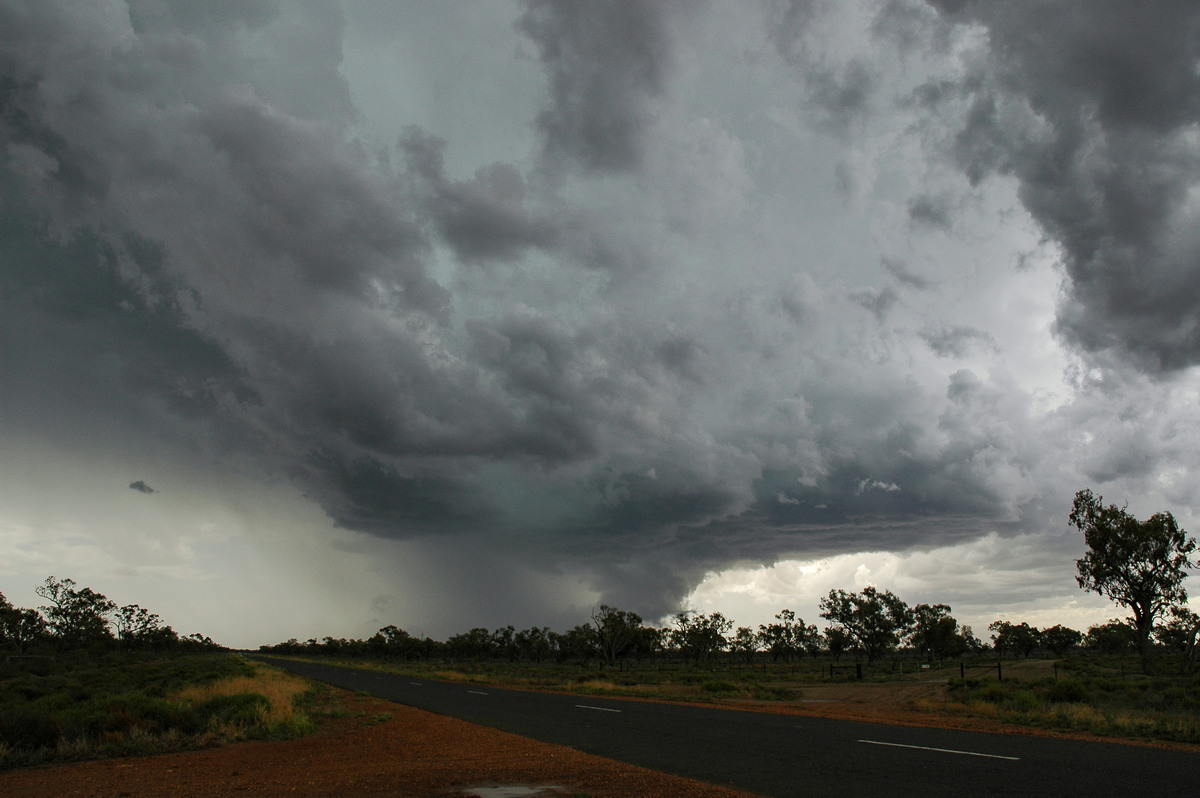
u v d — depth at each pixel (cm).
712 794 911
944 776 1012
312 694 3328
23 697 3045
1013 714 2089
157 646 12281
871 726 1808
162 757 1398
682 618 11606
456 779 1080
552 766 1195
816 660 12638
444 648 18875
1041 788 911
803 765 1141
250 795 974
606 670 8538
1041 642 11525
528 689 4153
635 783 1007
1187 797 848
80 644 9962
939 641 9475
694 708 2564
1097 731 1688
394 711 2494
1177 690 2741
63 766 1295
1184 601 5156
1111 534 5281
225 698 2153
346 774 1154
